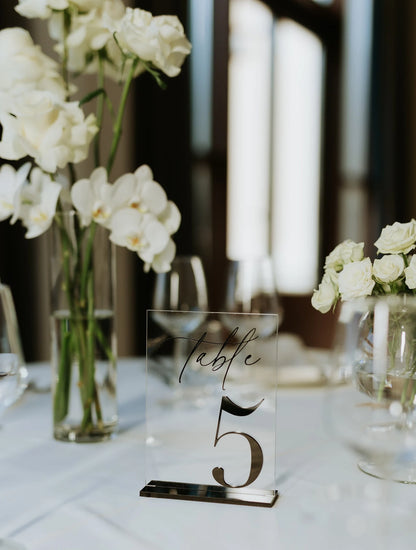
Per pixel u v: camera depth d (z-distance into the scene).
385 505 0.75
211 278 3.74
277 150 4.31
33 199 0.98
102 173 0.97
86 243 0.99
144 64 0.97
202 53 3.60
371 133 4.65
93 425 1.02
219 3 3.64
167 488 0.80
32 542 0.65
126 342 3.03
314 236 4.59
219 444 0.81
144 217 0.99
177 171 3.44
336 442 1.01
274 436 0.79
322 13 4.41
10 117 0.93
